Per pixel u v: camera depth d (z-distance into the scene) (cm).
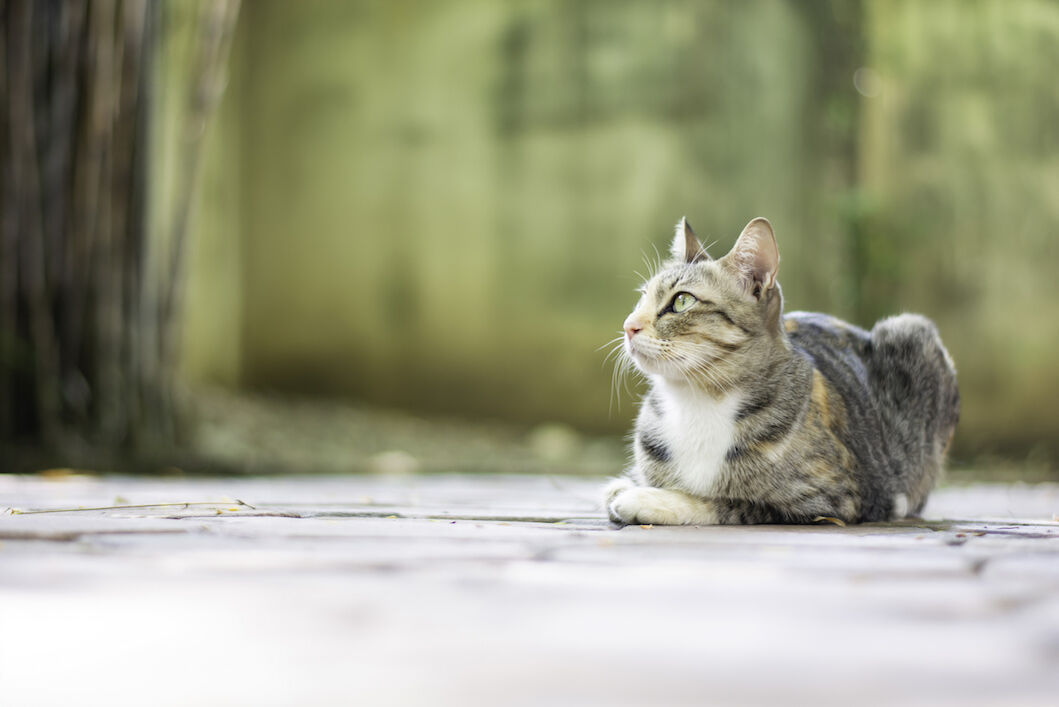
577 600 163
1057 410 1079
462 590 171
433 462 834
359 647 132
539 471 804
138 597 162
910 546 240
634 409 1062
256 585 174
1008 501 518
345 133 1109
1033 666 125
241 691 112
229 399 961
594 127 1072
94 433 690
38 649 130
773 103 1079
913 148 1102
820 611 156
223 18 762
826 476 305
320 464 770
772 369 311
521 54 1080
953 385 402
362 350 1105
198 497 386
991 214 1095
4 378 669
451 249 1094
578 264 1075
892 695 112
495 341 1088
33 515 290
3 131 655
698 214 1066
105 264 694
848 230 1091
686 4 1064
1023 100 1098
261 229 1123
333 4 1110
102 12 667
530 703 108
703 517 299
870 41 1105
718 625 146
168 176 947
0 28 649
